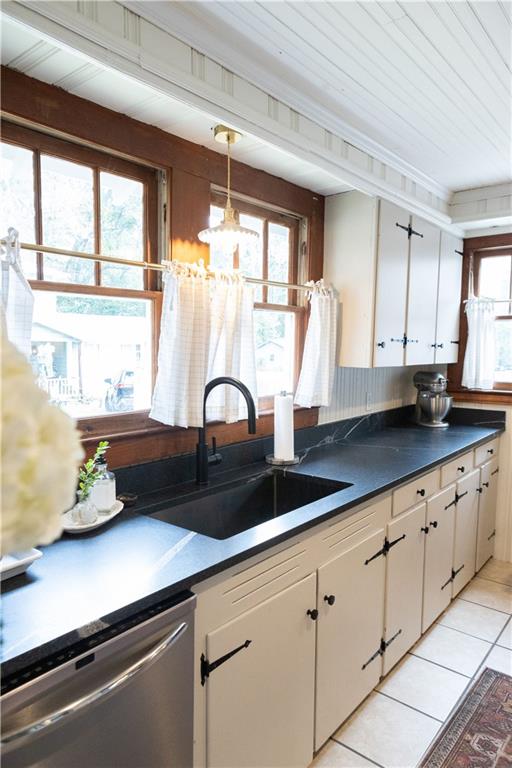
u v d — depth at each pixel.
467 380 3.38
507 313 3.29
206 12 1.38
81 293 1.57
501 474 3.36
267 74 1.68
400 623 2.19
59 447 0.54
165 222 1.78
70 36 1.18
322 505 1.64
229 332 1.91
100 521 1.40
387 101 1.91
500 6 1.36
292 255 2.46
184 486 1.84
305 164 2.06
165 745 1.08
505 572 3.19
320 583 1.61
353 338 2.50
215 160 1.92
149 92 1.46
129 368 1.74
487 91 1.83
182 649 1.10
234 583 1.27
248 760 1.36
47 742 0.85
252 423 1.73
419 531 2.28
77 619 0.93
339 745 1.77
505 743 1.78
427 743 1.78
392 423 3.40
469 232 3.31
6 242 1.26
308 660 1.58
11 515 0.50
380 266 2.44
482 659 2.27
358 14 1.38
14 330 1.28
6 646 0.84
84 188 1.58
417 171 2.66
